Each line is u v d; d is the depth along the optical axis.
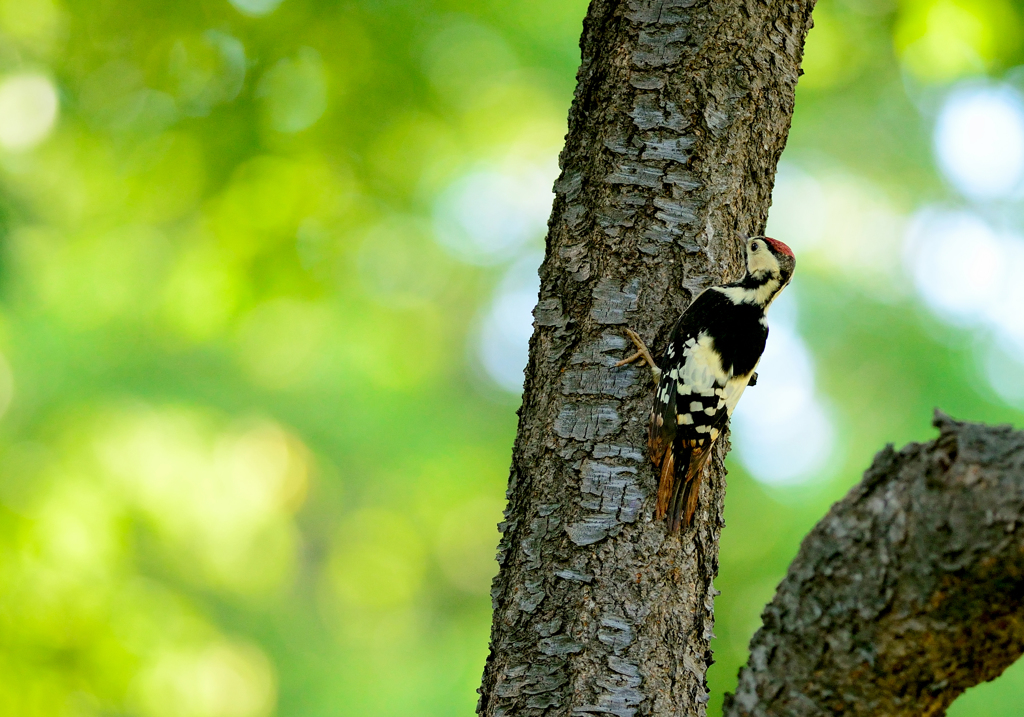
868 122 17.81
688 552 5.83
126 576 11.95
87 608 10.78
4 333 13.38
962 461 4.21
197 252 12.20
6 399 13.70
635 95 6.41
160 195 11.43
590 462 5.86
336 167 11.52
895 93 16.59
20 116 11.52
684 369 6.12
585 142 6.48
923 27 11.77
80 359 14.56
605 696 5.40
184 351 16.25
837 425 16.14
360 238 12.84
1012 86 13.51
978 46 11.56
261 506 17.25
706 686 5.81
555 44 15.89
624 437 5.91
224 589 15.72
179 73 11.05
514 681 5.56
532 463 5.99
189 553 14.89
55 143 11.96
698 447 6.07
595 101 6.52
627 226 6.25
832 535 4.52
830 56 15.62
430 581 20.86
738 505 15.61
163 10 10.63
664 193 6.28
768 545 15.18
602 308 6.16
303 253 11.84
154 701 11.09
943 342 15.99
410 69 11.43
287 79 11.22
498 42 14.35
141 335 15.18
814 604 4.52
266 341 16.23
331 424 18.83
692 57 6.41
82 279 13.57
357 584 20.02
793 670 4.57
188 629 12.27
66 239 12.84
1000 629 4.22
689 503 5.87
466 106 13.40
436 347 20.08
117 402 14.86
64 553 11.10
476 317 20.86
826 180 18.56
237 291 11.96
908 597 4.29
